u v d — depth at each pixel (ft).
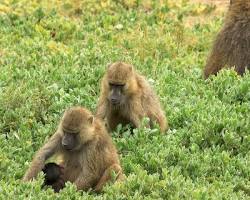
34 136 49.80
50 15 73.87
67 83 57.41
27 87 55.88
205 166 45.60
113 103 49.67
